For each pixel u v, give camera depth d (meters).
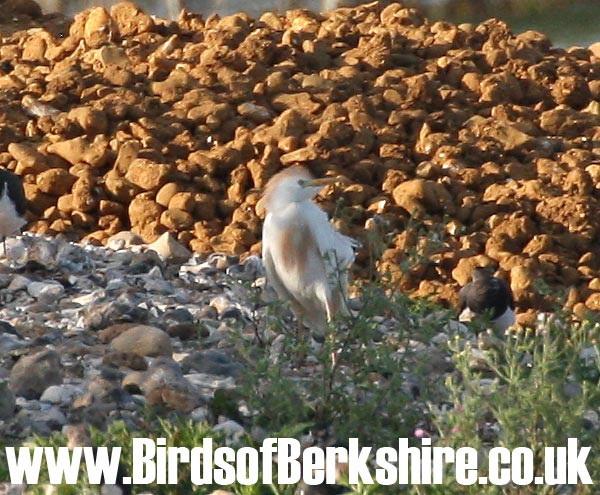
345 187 48.16
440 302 43.03
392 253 44.59
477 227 47.25
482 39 61.28
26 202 47.75
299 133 51.44
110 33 61.34
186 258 45.19
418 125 52.56
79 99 55.31
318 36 60.81
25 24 67.94
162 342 34.00
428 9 99.00
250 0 97.62
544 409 24.50
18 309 38.62
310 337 35.19
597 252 46.31
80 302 39.31
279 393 28.09
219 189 49.62
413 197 47.62
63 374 31.89
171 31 62.22
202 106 53.41
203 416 29.41
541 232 46.81
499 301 39.09
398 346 29.91
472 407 24.83
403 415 28.16
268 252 33.59
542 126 53.69
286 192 33.19
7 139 53.16
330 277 31.53
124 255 44.16
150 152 50.72
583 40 87.12
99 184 50.03
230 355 34.09
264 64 57.41
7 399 29.45
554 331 29.03
